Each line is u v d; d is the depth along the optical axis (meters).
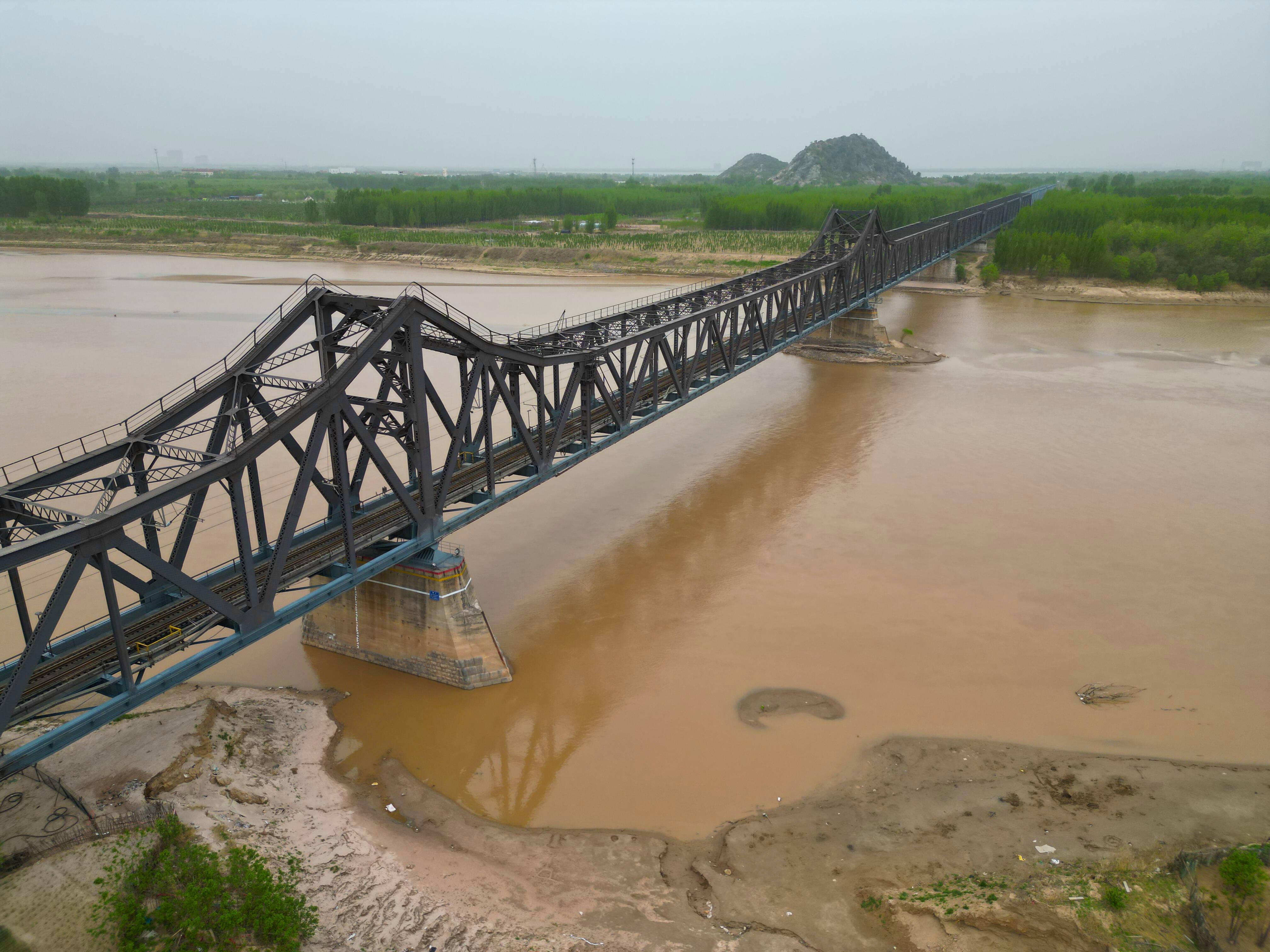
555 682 36.69
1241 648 39.81
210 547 47.69
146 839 24.72
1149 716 34.97
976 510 54.97
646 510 55.22
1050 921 24.28
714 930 24.44
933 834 28.53
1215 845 27.86
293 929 22.06
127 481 28.80
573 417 48.38
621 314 52.31
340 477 30.47
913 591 44.72
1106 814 29.48
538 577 46.00
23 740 29.52
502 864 27.00
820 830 28.75
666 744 33.00
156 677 25.61
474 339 34.66
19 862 23.95
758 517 54.06
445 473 34.84
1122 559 48.16
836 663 38.31
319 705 34.72
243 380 30.80
